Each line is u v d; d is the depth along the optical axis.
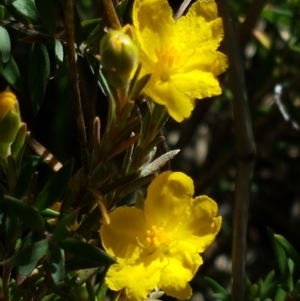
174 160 0.39
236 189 0.24
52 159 0.22
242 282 0.24
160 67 0.18
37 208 0.18
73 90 0.19
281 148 0.45
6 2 0.21
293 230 0.48
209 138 0.45
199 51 0.18
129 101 0.17
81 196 0.19
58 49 0.21
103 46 0.17
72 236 0.19
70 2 0.19
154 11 0.18
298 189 0.48
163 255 0.18
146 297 0.19
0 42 0.21
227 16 0.23
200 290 0.41
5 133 0.18
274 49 0.38
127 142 0.18
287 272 0.26
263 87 0.39
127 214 0.18
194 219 0.18
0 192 0.19
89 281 0.20
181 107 0.17
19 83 0.22
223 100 0.43
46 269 0.18
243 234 0.24
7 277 0.19
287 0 0.35
